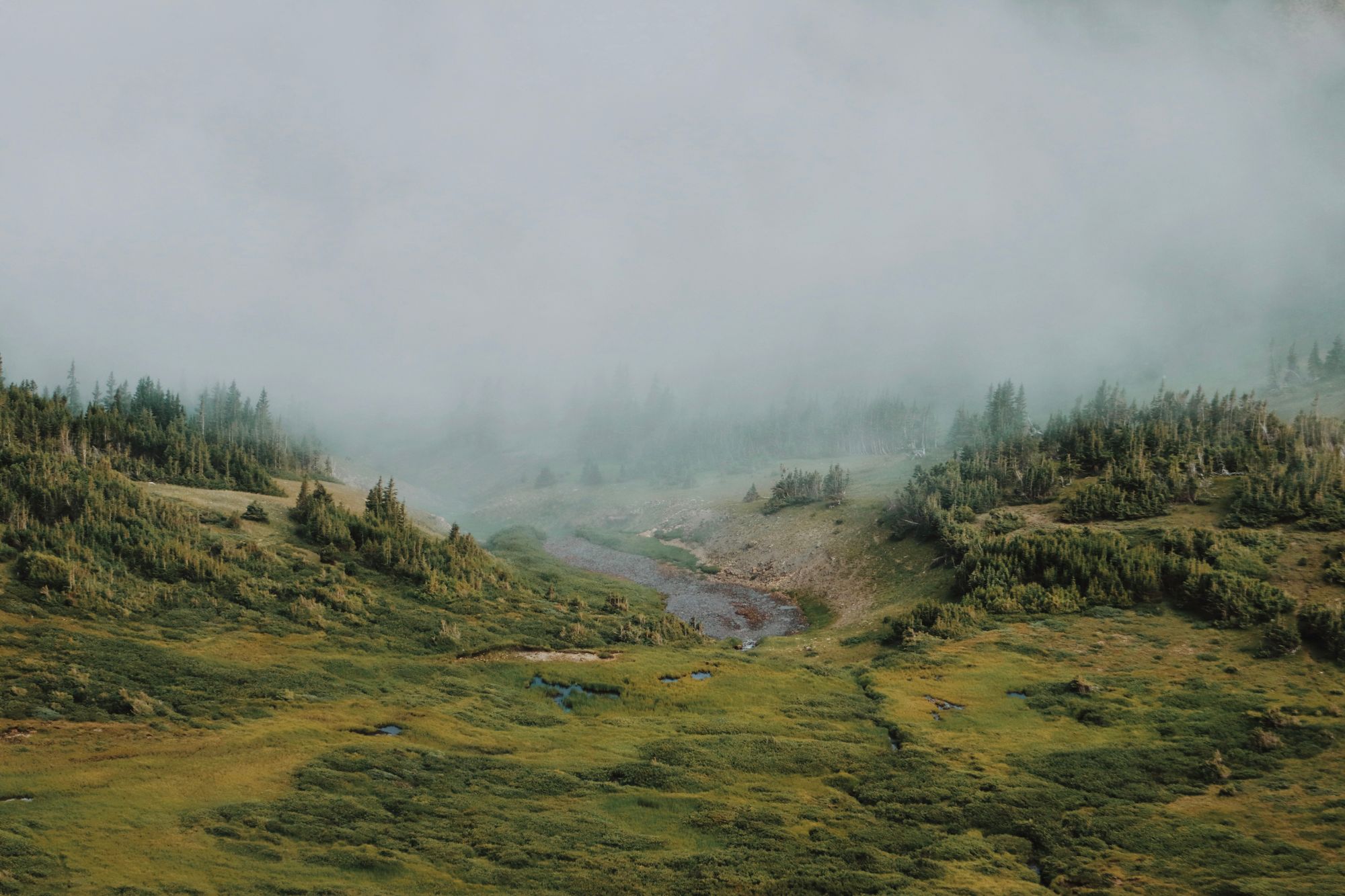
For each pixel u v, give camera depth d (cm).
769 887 4744
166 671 7456
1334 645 8006
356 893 4203
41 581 8556
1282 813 5509
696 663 9838
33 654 7194
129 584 9169
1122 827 5500
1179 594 10031
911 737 7356
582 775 6419
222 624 9012
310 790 5550
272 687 7594
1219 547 10512
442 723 7331
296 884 4250
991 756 6888
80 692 6694
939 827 5691
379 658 8994
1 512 9581
